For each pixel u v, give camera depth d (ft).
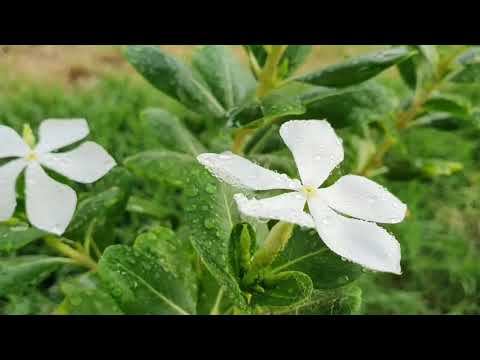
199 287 0.37
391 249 0.28
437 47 0.64
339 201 0.29
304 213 0.27
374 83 0.48
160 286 0.35
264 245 0.32
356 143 0.72
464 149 1.05
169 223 0.57
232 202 0.34
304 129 0.31
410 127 0.69
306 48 0.51
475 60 0.58
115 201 0.44
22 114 1.01
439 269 0.91
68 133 0.37
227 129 0.44
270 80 0.50
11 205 0.34
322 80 0.46
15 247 0.39
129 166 0.48
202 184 0.33
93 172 0.35
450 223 0.97
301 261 0.34
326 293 0.36
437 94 0.63
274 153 0.52
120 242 0.80
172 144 0.56
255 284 0.32
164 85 0.50
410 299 0.83
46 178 0.35
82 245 0.45
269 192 0.35
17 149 0.35
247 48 0.51
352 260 0.27
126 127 1.04
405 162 0.70
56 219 0.34
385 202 0.29
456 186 1.02
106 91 1.13
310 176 0.29
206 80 0.53
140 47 0.50
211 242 0.32
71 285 0.42
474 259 0.92
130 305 0.33
